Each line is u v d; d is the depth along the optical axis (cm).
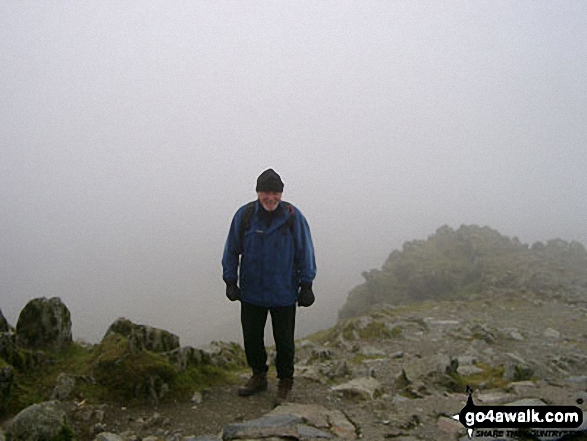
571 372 855
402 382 734
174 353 686
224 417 580
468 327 1271
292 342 644
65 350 697
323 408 599
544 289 1925
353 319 1306
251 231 605
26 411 466
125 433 526
